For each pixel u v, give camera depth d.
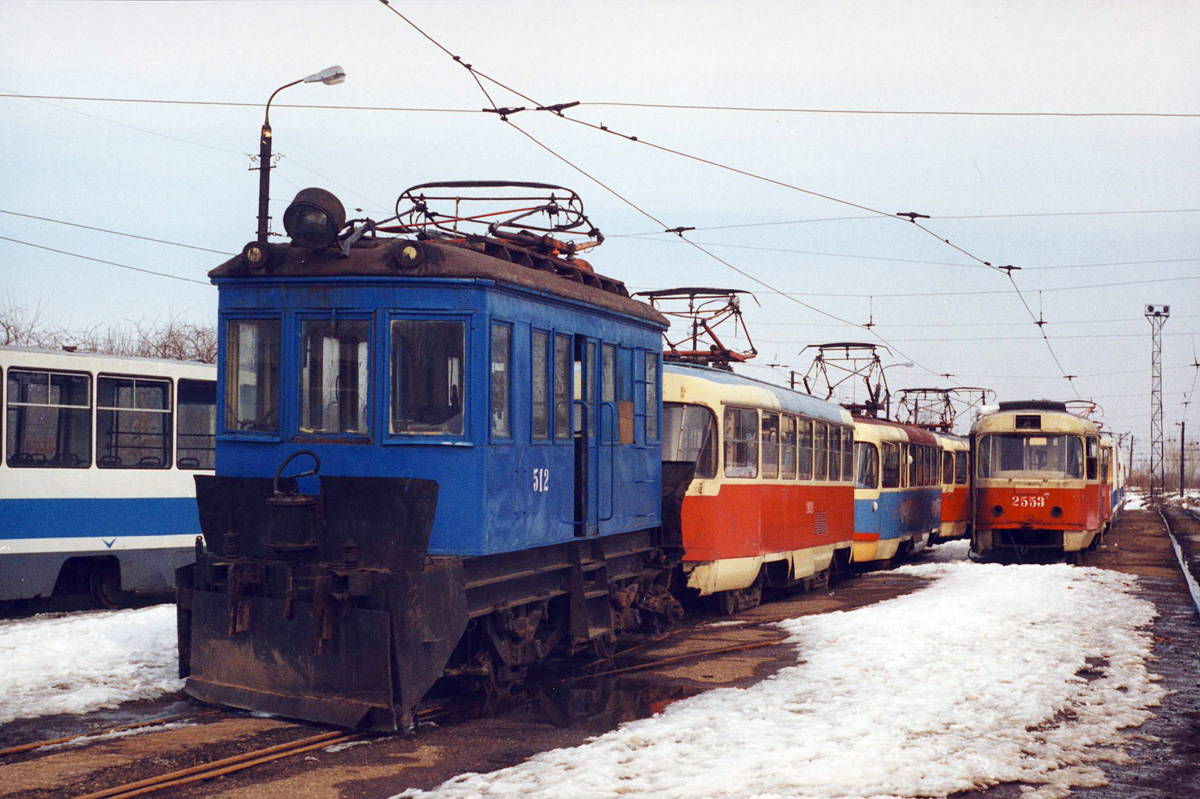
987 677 10.23
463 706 9.21
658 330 12.95
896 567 25.67
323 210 8.80
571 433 10.51
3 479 14.16
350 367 8.87
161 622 12.14
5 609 15.88
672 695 9.88
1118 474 47.50
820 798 6.53
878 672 10.55
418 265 8.77
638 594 12.65
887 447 24.75
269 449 8.96
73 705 8.99
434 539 8.75
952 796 6.72
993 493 24.44
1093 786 7.02
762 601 18.34
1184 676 10.79
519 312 9.47
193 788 6.84
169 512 16.05
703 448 15.14
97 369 15.20
